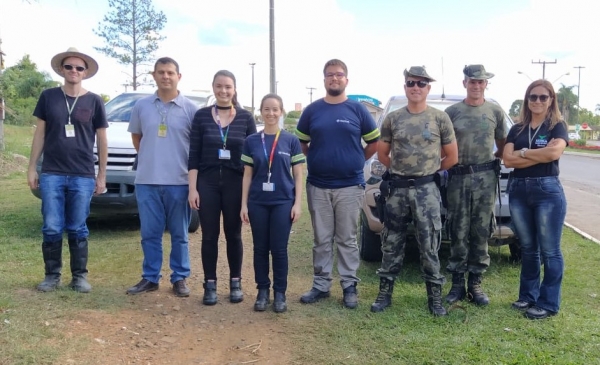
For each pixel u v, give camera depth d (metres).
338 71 4.28
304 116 4.50
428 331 3.91
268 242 4.38
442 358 3.47
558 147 4.08
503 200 5.14
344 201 4.39
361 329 3.96
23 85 42.88
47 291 4.54
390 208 4.31
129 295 4.63
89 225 7.55
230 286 4.62
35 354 3.34
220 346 3.69
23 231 6.94
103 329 3.85
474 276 4.60
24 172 14.17
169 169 4.62
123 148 6.50
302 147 4.62
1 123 15.72
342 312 4.31
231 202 4.44
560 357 3.48
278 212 4.29
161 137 4.61
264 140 4.31
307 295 4.55
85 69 4.59
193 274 5.43
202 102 8.05
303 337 3.83
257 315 4.26
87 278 5.09
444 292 4.88
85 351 3.47
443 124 4.21
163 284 5.04
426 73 4.11
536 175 4.24
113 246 6.35
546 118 4.21
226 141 4.39
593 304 4.55
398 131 4.24
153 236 4.73
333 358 3.50
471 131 4.43
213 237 4.47
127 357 3.46
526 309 4.36
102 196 6.47
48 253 4.61
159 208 4.70
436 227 4.21
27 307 4.12
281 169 4.27
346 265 4.47
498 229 5.14
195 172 4.46
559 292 4.23
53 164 4.54
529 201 4.27
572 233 7.54
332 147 4.32
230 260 4.58
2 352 3.33
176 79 4.61
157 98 4.67
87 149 4.62
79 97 4.59
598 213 10.01
